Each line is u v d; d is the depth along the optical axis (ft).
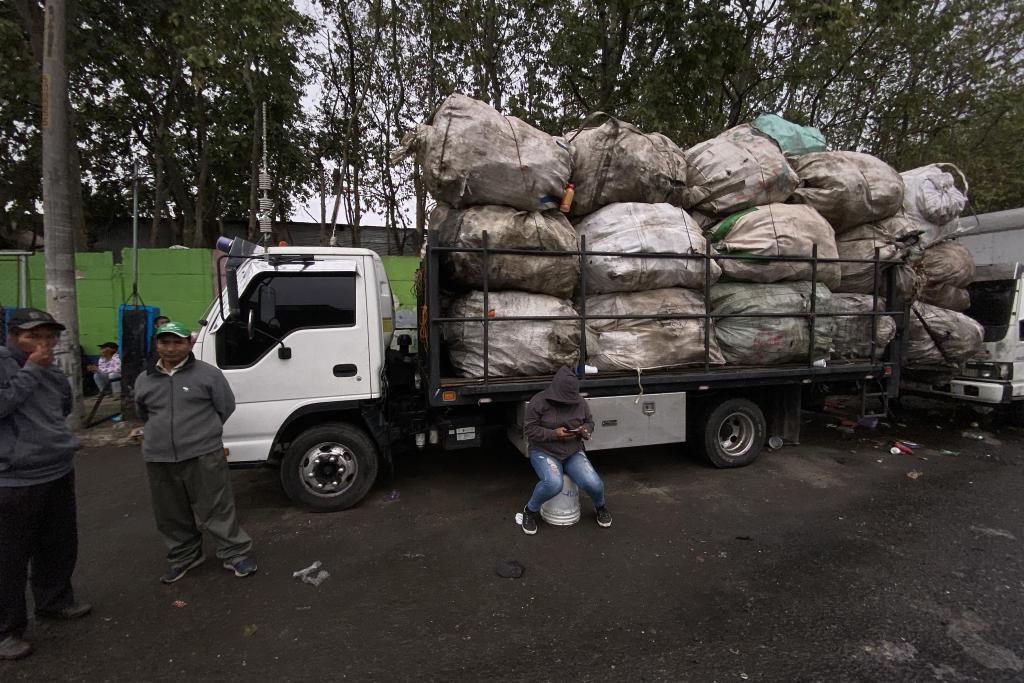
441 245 13.66
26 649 8.57
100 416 25.66
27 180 48.47
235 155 45.57
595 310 15.34
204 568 11.42
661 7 31.78
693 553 11.85
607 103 33.65
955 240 22.27
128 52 37.29
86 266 32.12
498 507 14.48
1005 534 12.69
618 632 9.12
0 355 8.36
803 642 8.79
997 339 20.93
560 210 14.89
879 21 33.40
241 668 8.30
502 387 13.70
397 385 15.99
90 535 13.12
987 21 40.98
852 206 17.52
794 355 16.93
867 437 21.47
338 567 11.35
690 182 16.98
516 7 34.83
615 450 19.60
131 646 8.86
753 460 17.76
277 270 13.34
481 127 13.30
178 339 10.24
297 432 14.33
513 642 8.87
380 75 45.21
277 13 30.37
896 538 12.50
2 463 8.31
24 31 34.12
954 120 41.45
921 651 8.55
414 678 8.04
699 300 15.98
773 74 37.86
